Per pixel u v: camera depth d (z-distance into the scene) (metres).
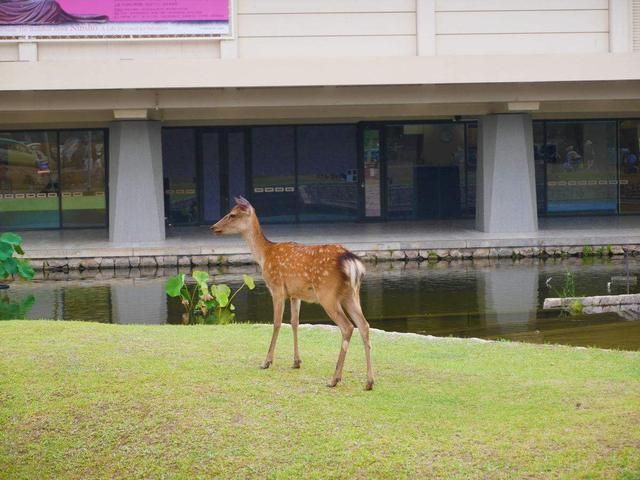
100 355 9.53
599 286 16.86
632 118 27.91
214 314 15.00
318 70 21.25
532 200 23.44
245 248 20.94
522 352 10.28
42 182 26.41
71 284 18.53
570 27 22.69
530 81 21.66
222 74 21.09
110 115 22.91
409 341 10.98
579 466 6.45
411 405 7.92
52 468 7.13
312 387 8.41
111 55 22.09
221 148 27.11
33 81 20.89
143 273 20.00
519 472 6.44
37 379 8.66
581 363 9.66
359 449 6.95
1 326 11.54
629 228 24.00
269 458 6.92
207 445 7.16
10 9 21.73
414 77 21.44
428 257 21.25
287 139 27.22
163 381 8.51
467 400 8.09
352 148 27.39
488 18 22.58
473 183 27.66
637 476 6.24
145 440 7.34
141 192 22.77
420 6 22.44
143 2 21.91
